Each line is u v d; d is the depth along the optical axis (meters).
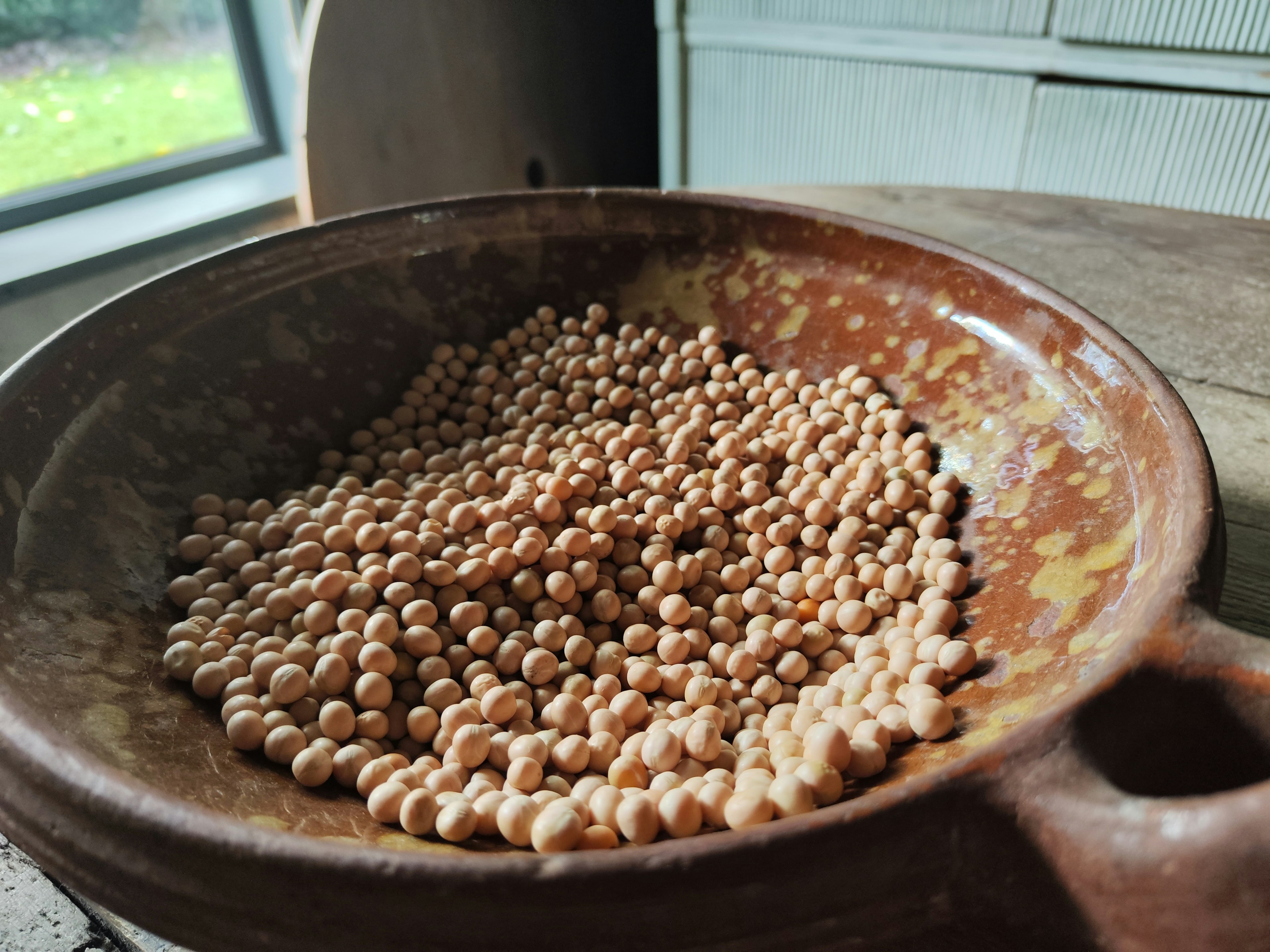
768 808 0.16
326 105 0.45
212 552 0.25
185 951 0.17
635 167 0.69
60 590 0.19
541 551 0.25
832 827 0.11
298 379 0.28
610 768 0.19
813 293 0.29
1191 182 0.46
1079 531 0.19
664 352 0.32
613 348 0.32
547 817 0.16
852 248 0.28
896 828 0.11
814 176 0.58
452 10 0.50
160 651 0.21
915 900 0.12
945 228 0.34
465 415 0.32
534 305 0.32
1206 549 0.14
